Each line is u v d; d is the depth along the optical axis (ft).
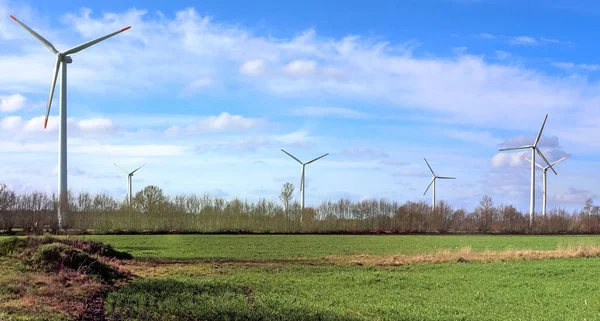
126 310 61.67
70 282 73.15
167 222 312.91
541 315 68.13
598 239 285.23
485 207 408.67
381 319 64.18
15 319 50.29
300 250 183.32
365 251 184.14
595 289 90.48
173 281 85.15
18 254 85.76
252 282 91.66
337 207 383.45
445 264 128.57
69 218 271.28
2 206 268.41
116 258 113.80
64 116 257.14
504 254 153.99
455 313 68.85
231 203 349.20
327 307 70.08
